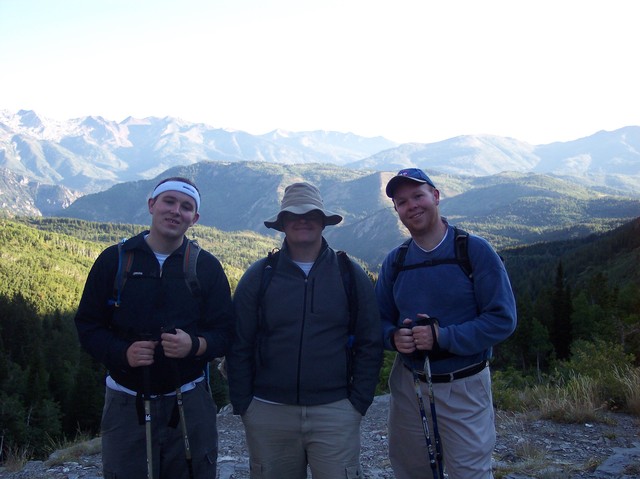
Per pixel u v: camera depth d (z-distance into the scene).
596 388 7.77
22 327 72.06
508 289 3.54
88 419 38.62
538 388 8.80
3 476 6.18
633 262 65.62
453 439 3.58
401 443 3.90
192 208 3.52
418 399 3.58
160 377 3.43
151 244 3.54
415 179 3.56
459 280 3.58
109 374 3.57
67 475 5.98
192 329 3.51
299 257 3.82
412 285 3.69
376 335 3.75
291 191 3.77
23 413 27.81
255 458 3.78
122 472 3.46
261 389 3.75
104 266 3.47
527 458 5.42
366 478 5.29
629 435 6.21
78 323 3.47
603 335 22.41
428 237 3.73
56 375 48.16
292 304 3.68
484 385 3.64
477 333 3.42
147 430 3.30
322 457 3.69
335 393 3.70
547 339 35.94
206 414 3.61
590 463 5.16
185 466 3.54
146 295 3.43
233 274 134.50
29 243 170.62
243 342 3.77
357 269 3.77
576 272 82.94
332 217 3.72
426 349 3.46
